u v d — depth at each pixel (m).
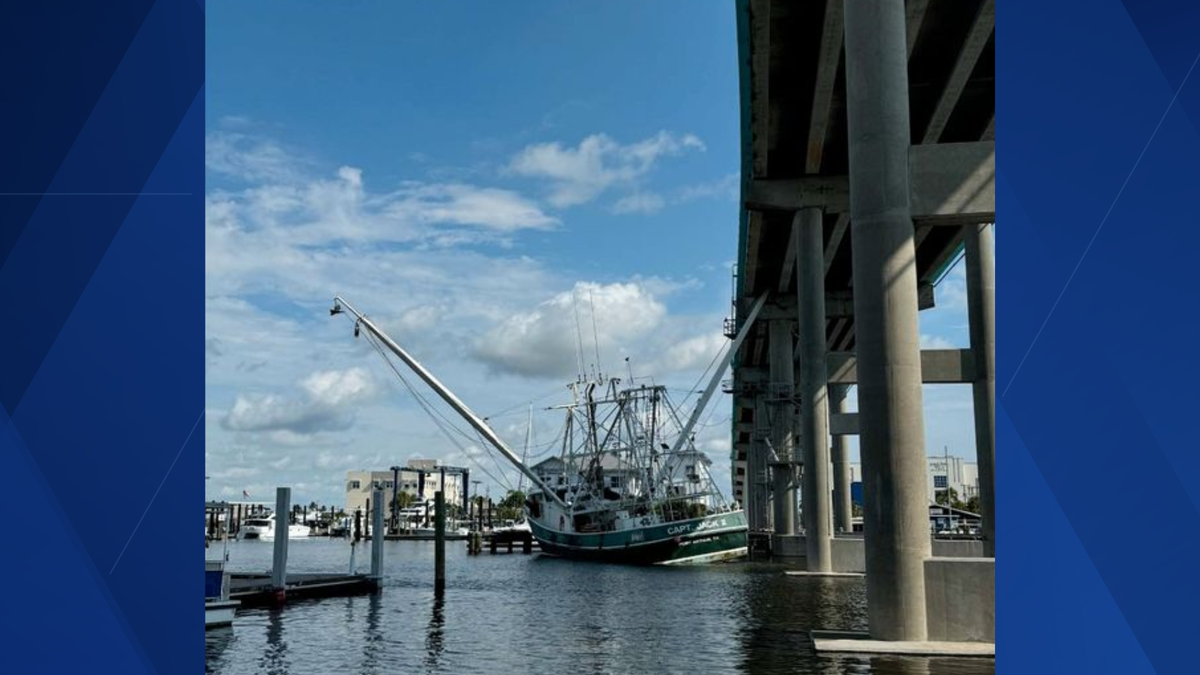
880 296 21.80
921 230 57.00
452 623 32.06
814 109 41.97
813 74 40.00
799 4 35.28
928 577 20.91
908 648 20.06
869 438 21.64
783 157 49.72
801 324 51.47
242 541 161.25
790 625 28.67
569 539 82.38
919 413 21.48
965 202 21.84
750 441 108.44
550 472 99.62
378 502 46.09
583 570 65.31
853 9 22.88
